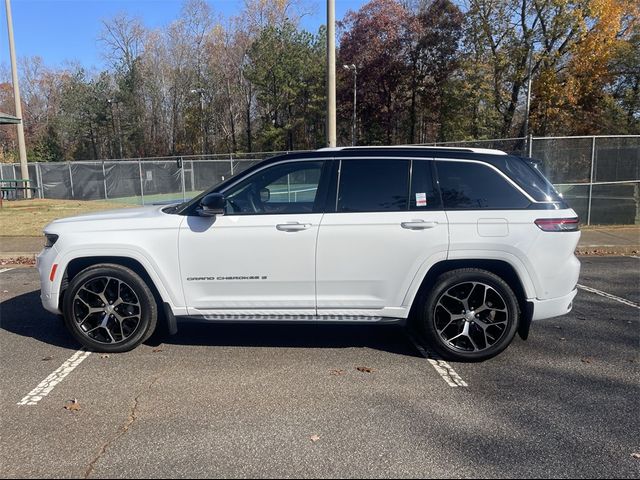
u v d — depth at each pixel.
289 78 50.38
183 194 22.39
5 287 7.70
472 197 4.52
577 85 33.38
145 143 61.31
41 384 4.12
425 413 3.63
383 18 44.88
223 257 4.53
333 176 4.60
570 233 4.48
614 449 3.16
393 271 4.48
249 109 57.53
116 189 27.56
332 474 2.90
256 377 4.26
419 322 4.63
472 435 3.33
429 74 45.91
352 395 3.93
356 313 4.59
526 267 4.41
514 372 4.39
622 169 13.08
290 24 51.25
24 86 65.94
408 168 4.58
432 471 2.93
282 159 4.70
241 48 56.03
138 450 3.15
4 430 3.39
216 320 4.66
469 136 39.12
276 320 4.63
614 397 3.90
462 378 4.25
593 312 6.25
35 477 2.87
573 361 4.64
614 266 9.18
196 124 59.41
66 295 4.68
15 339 5.22
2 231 12.91
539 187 4.59
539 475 2.89
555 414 3.62
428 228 4.43
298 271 4.51
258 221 4.52
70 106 61.38
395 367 4.49
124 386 4.08
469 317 4.54
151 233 4.59
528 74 33.53
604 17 31.56
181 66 59.16
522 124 36.09
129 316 4.75
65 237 4.66
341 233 4.46
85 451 3.14
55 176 27.30
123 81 59.22
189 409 3.69
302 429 3.40
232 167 24.66
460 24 42.12
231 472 2.92
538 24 33.88
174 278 4.59
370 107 48.94
